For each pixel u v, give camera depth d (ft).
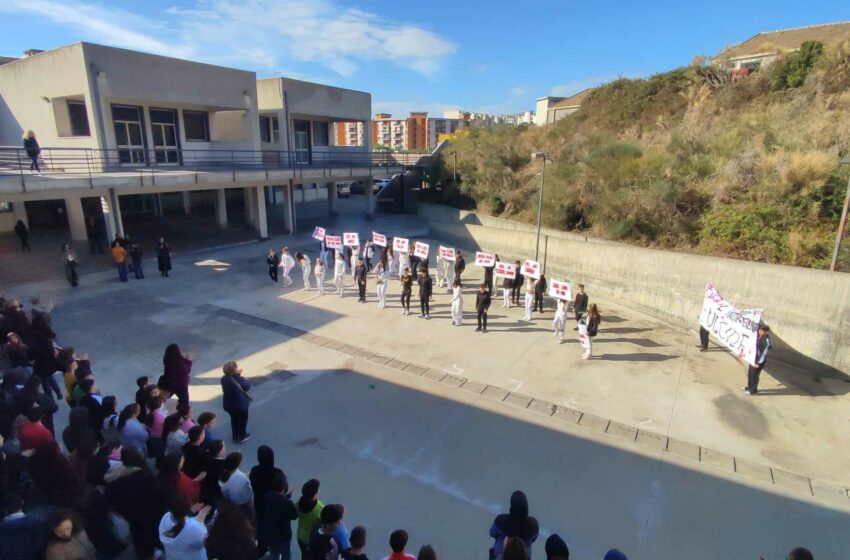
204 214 107.86
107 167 69.77
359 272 54.60
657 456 28.68
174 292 57.21
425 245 60.29
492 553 17.35
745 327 37.09
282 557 18.42
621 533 22.94
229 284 60.70
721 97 86.33
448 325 48.75
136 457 18.07
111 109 77.56
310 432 30.25
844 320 38.45
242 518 15.40
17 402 22.98
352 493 25.08
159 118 84.58
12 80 78.79
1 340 32.42
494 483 26.09
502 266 53.83
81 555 14.25
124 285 59.47
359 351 42.14
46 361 29.81
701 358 42.09
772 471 27.61
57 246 74.02
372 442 29.43
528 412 33.09
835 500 25.38
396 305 54.49
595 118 112.37
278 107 98.68
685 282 49.75
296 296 56.59
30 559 14.70
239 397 27.94
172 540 15.42
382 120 544.62
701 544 22.40
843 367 38.73
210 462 19.76
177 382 28.58
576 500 24.99
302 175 89.45
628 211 63.16
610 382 37.50
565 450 29.01
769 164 53.67
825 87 70.23
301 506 17.71
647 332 48.16
